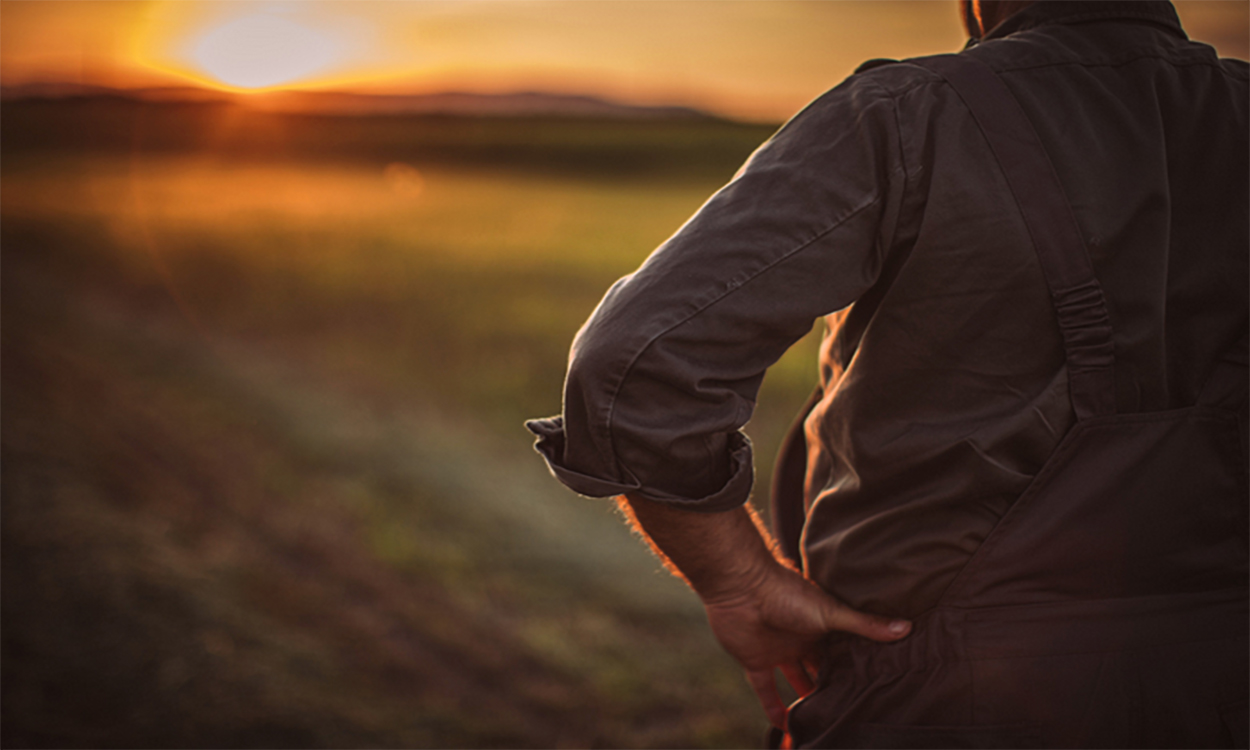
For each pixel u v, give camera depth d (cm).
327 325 771
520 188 3381
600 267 1095
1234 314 86
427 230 1523
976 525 85
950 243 81
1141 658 83
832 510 96
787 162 83
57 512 309
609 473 85
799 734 100
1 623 237
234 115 6831
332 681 248
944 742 86
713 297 79
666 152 5709
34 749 198
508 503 415
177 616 258
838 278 82
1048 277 79
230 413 497
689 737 250
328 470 429
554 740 243
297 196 2456
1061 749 83
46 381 489
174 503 355
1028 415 82
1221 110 88
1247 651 85
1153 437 83
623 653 292
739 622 98
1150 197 81
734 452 88
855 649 94
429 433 515
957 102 82
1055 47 86
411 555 346
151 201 2045
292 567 322
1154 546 84
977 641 85
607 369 81
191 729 213
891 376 87
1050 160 80
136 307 810
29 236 1202
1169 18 92
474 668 274
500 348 710
